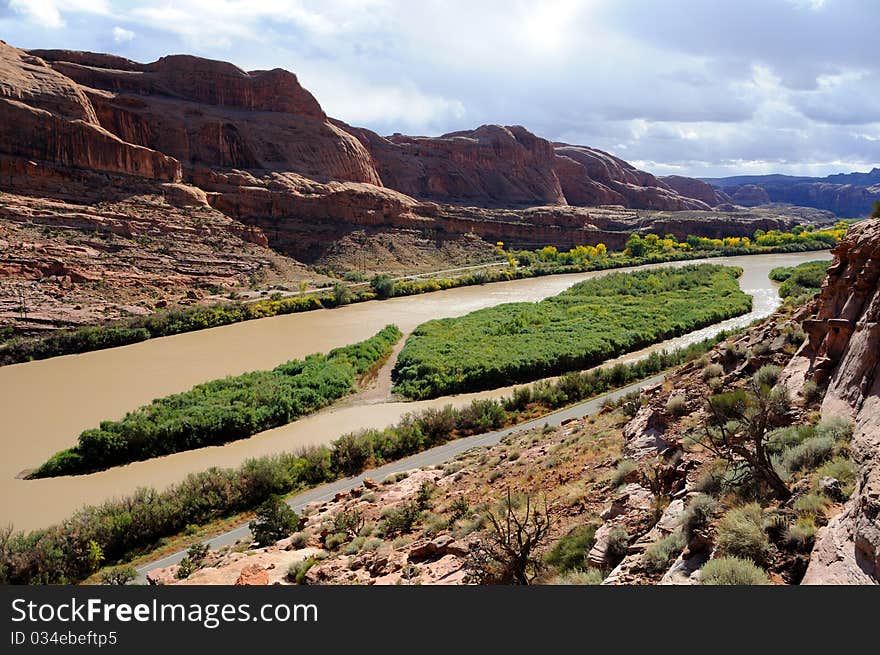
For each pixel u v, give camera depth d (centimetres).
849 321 1494
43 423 4175
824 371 1505
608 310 7131
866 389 1248
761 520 934
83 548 2400
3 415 4319
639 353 5578
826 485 952
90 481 3291
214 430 3850
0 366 5550
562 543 1320
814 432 1219
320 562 1716
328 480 3159
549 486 1820
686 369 2359
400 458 3394
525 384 4800
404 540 1766
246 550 2173
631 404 2366
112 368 5491
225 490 2928
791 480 1073
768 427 1398
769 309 7181
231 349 6159
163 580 1898
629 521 1263
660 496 1310
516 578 1118
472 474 2372
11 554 2252
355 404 4588
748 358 1992
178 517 2725
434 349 5584
